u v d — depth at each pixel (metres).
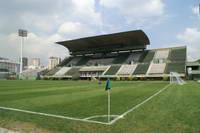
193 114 7.46
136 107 9.31
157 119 6.70
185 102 10.79
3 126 5.97
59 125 6.04
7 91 19.59
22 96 14.81
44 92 18.55
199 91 18.36
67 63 87.06
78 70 74.62
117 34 69.19
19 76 82.88
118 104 10.46
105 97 14.01
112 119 6.84
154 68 61.03
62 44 86.50
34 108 9.23
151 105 9.84
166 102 10.86
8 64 120.25
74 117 7.21
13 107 9.52
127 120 6.62
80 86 29.34
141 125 5.95
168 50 70.56
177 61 61.72
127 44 76.38
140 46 73.88
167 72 56.81
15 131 5.48
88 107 9.52
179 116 7.12
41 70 97.50
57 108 9.24
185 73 55.53
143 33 66.00
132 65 66.75
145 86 28.20
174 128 5.58
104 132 5.29
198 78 57.25
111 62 75.00
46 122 6.42
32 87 26.41
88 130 5.49
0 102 11.37
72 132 5.33
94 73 69.44
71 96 14.83
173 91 18.66
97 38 75.69
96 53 87.12
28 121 6.57
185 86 27.17
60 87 26.69
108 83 7.26
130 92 18.23
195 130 5.38
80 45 85.38
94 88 24.67
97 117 7.18
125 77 59.53
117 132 5.28
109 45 80.25
